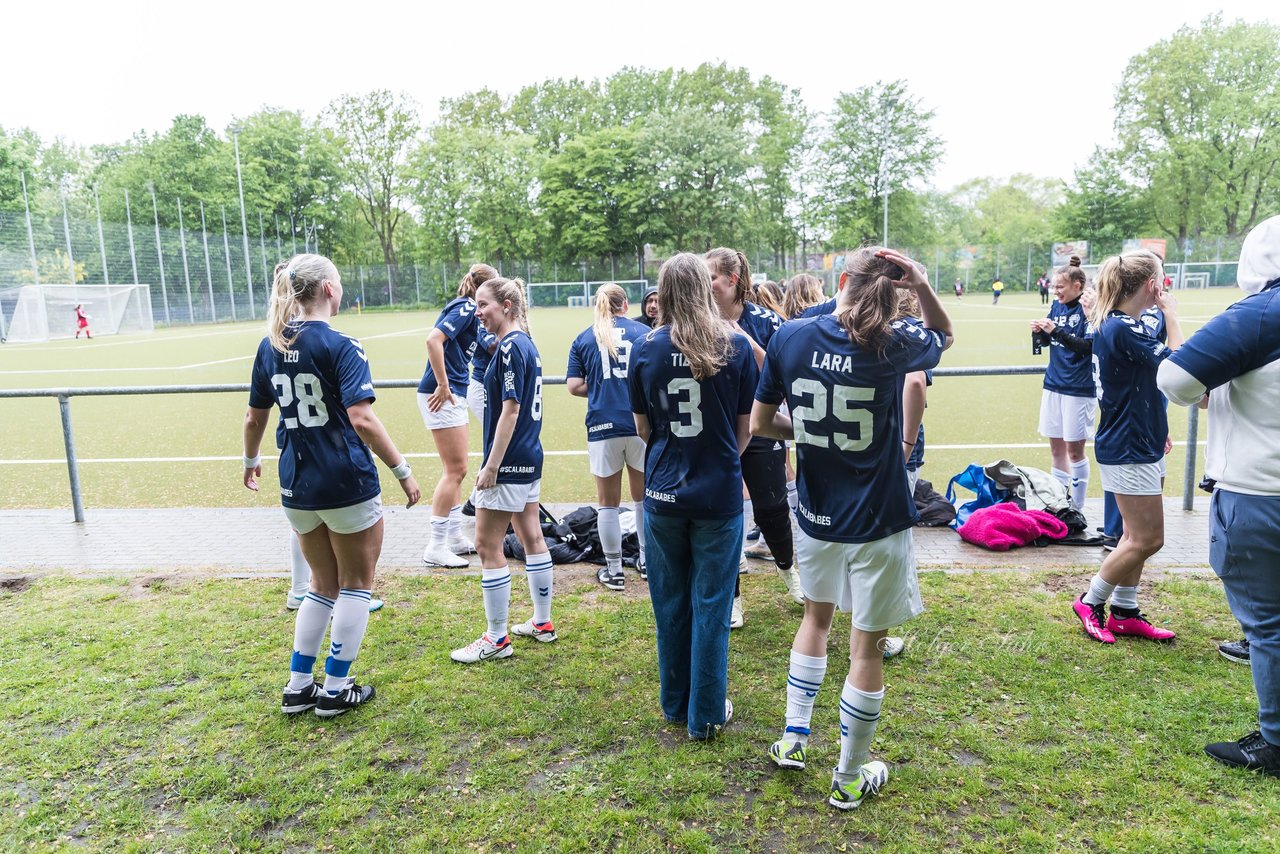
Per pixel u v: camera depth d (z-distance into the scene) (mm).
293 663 3404
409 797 2852
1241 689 3439
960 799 2766
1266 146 51938
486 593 3875
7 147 46281
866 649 2668
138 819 2748
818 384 2611
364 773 2971
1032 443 9164
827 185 63531
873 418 2551
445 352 5320
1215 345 2730
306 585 4578
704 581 3080
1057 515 5605
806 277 5121
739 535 3115
